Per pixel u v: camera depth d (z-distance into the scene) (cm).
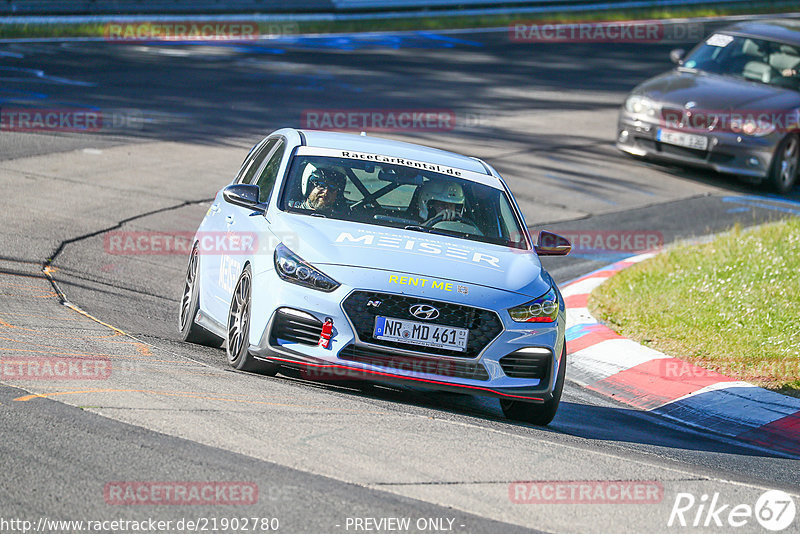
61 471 1564
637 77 9606
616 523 1619
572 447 2069
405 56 9506
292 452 1752
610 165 6181
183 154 5472
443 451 1870
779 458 2447
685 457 2269
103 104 6469
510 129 6881
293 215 2467
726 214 5341
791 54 6272
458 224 2561
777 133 5803
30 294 2945
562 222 4931
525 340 2280
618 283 3928
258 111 6650
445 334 2227
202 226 2938
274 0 10869
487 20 11794
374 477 1681
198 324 2725
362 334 2209
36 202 4253
